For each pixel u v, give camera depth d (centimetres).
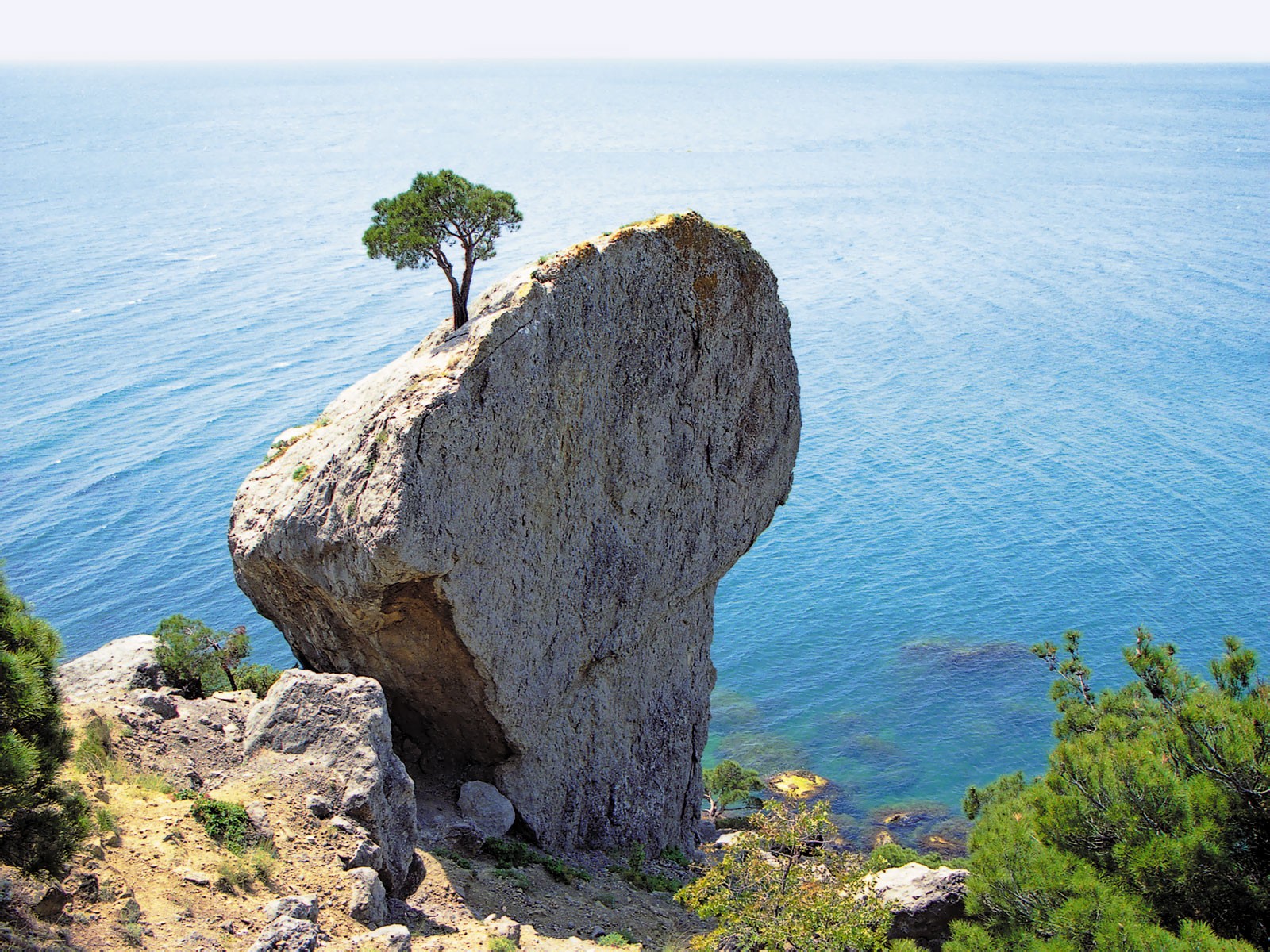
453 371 2698
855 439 14538
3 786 1507
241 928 1716
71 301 19275
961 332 19550
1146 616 10025
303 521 2758
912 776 7681
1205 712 2100
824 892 2380
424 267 3388
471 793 3044
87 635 8369
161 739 2306
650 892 3203
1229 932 1927
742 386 3688
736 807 6669
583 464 3131
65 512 10494
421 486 2598
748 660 9300
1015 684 8938
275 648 8400
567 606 3178
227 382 14762
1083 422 15188
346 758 2266
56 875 1572
